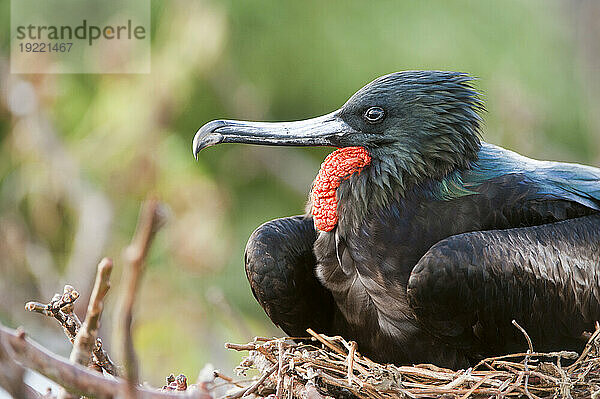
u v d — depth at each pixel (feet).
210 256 46.57
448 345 23.71
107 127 47.83
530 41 53.93
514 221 24.32
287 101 53.11
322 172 24.86
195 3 49.39
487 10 53.52
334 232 24.86
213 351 44.91
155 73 48.14
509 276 22.93
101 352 18.79
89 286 44.21
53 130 48.01
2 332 13.23
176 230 46.37
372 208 24.23
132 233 47.24
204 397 13.83
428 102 24.41
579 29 52.70
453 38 52.24
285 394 22.08
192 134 51.83
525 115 49.60
